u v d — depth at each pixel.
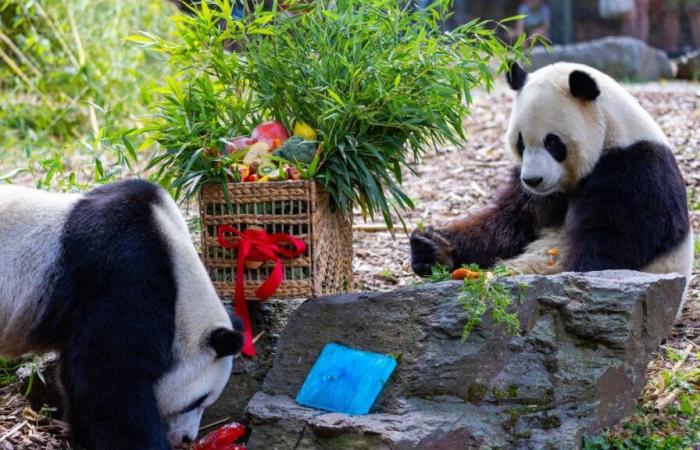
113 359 4.81
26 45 12.77
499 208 7.25
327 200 5.75
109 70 12.97
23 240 5.05
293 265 5.53
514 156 6.93
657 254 6.36
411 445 4.73
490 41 6.08
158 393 5.03
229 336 4.92
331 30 5.89
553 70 6.64
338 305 5.56
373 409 5.09
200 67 6.07
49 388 5.87
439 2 6.04
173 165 5.86
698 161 10.01
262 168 5.54
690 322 6.79
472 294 5.20
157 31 14.08
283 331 5.68
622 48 18.19
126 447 4.80
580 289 5.31
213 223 5.59
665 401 5.68
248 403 5.45
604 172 6.43
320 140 5.81
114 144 6.50
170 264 5.02
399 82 5.72
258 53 5.95
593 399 5.19
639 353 5.37
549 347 5.22
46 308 5.00
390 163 6.14
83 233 4.99
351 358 5.30
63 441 5.64
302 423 4.99
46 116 12.24
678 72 18.20
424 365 5.12
